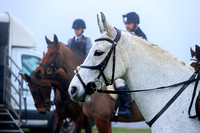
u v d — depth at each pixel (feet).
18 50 56.24
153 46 20.43
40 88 41.01
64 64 37.35
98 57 19.90
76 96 19.75
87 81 19.79
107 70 19.92
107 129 34.53
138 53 20.17
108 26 20.12
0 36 55.21
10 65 53.72
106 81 20.10
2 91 53.47
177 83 19.42
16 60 55.26
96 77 19.83
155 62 20.01
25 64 56.18
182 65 20.02
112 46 19.93
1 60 54.60
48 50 37.70
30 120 53.21
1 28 55.21
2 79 53.88
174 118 18.69
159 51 20.29
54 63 37.17
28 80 41.04
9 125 46.70
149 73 19.94
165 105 19.17
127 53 20.16
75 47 40.81
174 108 18.90
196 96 18.70
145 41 20.59
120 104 34.27
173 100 19.08
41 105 41.19
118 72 19.95
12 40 56.29
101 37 20.26
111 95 34.55
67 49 37.47
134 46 20.24
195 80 19.16
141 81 20.01
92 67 19.85
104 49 19.90
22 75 43.57
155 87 19.72
